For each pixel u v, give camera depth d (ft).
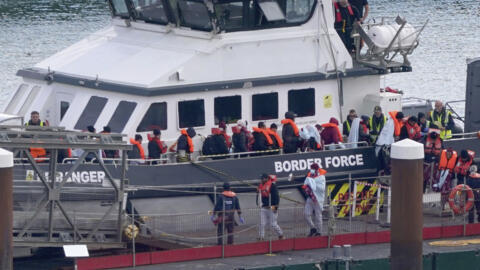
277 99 326.03
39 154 301.84
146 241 297.12
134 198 299.99
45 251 299.79
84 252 246.88
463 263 278.26
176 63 314.35
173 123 313.73
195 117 316.40
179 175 304.09
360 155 325.83
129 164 302.04
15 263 297.74
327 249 306.55
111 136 285.23
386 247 307.58
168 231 300.20
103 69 323.78
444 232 317.22
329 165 321.73
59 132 279.90
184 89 312.29
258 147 315.78
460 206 320.29
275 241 302.66
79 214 289.94
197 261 293.84
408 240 259.39
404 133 323.57
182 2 321.93
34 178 287.69
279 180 314.76
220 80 317.63
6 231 247.91
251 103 322.75
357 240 310.65
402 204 257.75
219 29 317.01
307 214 310.04
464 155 323.57
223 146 310.45
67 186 290.56
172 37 327.88
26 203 283.79
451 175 325.01
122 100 314.76
